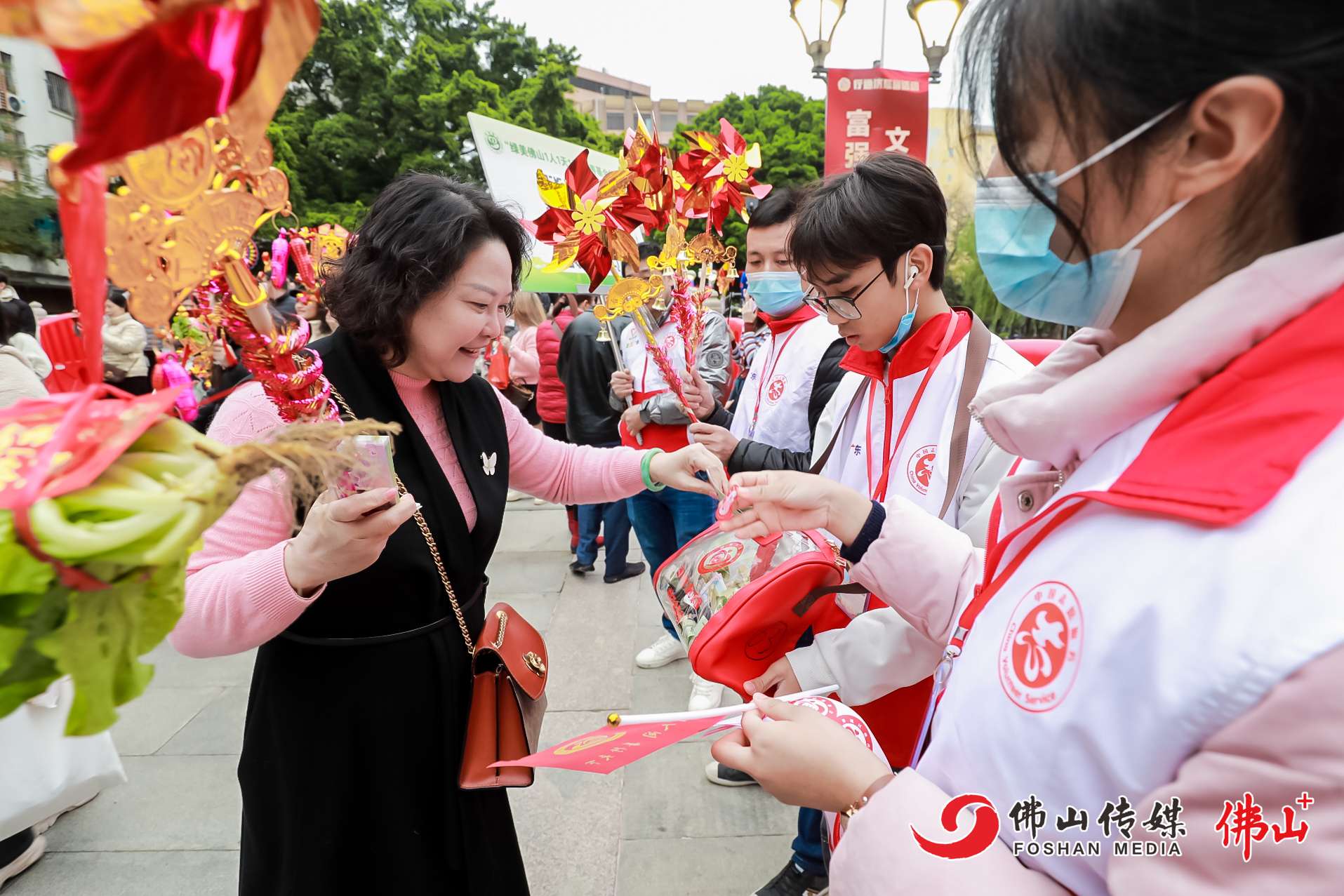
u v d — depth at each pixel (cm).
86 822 229
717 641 116
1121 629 52
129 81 40
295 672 123
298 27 49
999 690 62
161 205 59
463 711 132
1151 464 56
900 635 118
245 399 117
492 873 135
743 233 1680
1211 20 49
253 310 85
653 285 205
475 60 2052
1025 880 58
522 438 162
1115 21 51
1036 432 67
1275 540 46
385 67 1805
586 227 203
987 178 69
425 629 127
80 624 50
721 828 224
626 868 210
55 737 205
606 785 244
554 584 421
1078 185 60
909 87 489
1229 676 44
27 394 198
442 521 127
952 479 137
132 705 294
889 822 65
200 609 99
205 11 40
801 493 117
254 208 68
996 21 62
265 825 127
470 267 120
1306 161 51
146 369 439
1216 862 45
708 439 209
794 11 575
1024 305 73
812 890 181
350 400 123
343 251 137
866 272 139
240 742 270
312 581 101
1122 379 60
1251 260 57
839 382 200
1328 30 48
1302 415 48
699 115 2578
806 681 124
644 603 391
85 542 45
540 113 2012
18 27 36
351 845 125
